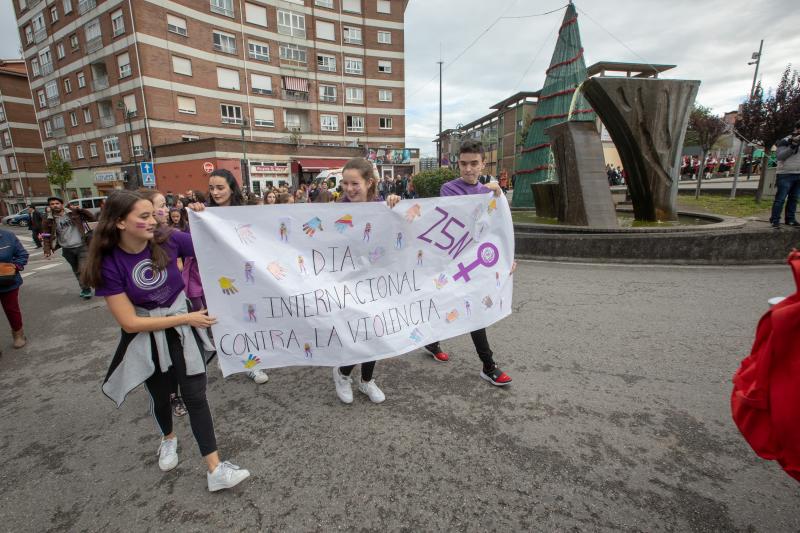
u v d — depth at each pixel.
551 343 3.76
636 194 9.54
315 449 2.42
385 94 39.56
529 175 14.80
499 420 2.62
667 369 3.16
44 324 5.32
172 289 2.12
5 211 47.22
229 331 2.44
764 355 1.35
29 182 44.16
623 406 2.69
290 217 2.59
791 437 1.31
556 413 2.66
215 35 30.28
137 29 26.02
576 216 8.69
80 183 33.38
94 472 2.34
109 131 30.05
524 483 2.06
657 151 8.91
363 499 2.01
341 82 37.72
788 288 4.96
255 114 33.22
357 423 2.68
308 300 2.60
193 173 26.88
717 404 2.67
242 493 2.10
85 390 3.39
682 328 3.93
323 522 1.89
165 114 27.88
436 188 15.00
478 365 3.45
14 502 2.12
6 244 4.34
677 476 2.06
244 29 31.86
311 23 35.56
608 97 8.46
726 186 17.72
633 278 5.82
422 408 2.81
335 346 2.68
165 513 2.00
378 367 3.49
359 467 2.25
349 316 2.70
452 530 1.81
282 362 2.58
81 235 6.60
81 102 31.19
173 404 2.99
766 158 11.61
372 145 39.66
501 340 3.88
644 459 2.19
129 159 29.00
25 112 43.69
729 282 5.33
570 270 6.55
